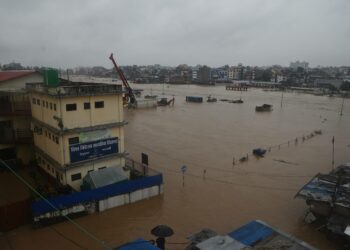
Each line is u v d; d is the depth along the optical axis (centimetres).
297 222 3072
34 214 2747
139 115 10319
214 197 3647
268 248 1991
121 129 3659
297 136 7325
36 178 3778
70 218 2959
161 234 2080
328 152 5878
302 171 4703
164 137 6950
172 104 13525
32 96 3797
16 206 2744
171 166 4816
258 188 3966
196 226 2950
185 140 6675
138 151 5675
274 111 12025
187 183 4078
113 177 3319
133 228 2873
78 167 3366
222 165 4925
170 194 3684
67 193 3139
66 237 2683
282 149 6044
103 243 2512
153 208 3294
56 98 3112
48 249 2500
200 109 12256
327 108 13325
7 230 2723
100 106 3438
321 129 8344
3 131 3894
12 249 2470
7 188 3488
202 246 2030
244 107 13188
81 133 3331
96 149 3475
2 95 3903
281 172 4641
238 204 3469
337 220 2734
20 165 4078
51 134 3434
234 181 4206
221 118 9956
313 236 2806
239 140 6781
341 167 4044
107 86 3456
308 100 16838
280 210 3338
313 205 2956
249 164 5009
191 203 3456
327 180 3425
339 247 2627
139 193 3425
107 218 3034
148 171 3966
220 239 2100
